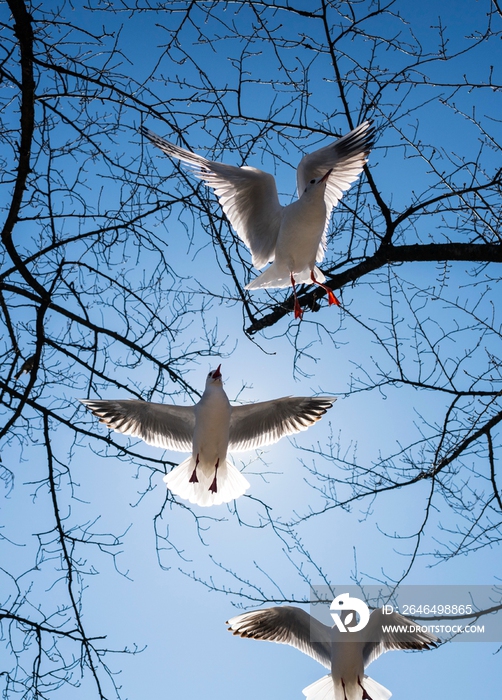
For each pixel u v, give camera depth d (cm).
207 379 711
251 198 788
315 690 745
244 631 739
